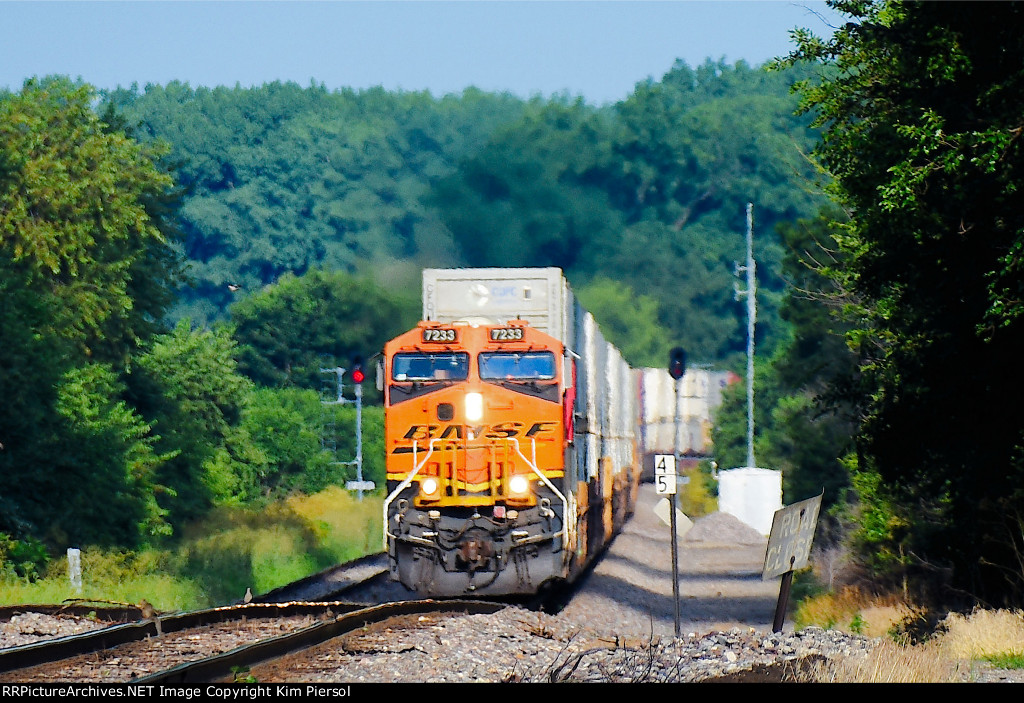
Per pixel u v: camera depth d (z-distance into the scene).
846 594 99.62
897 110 71.75
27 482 131.88
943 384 72.00
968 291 68.44
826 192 93.19
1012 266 61.47
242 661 48.19
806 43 80.69
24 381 134.00
